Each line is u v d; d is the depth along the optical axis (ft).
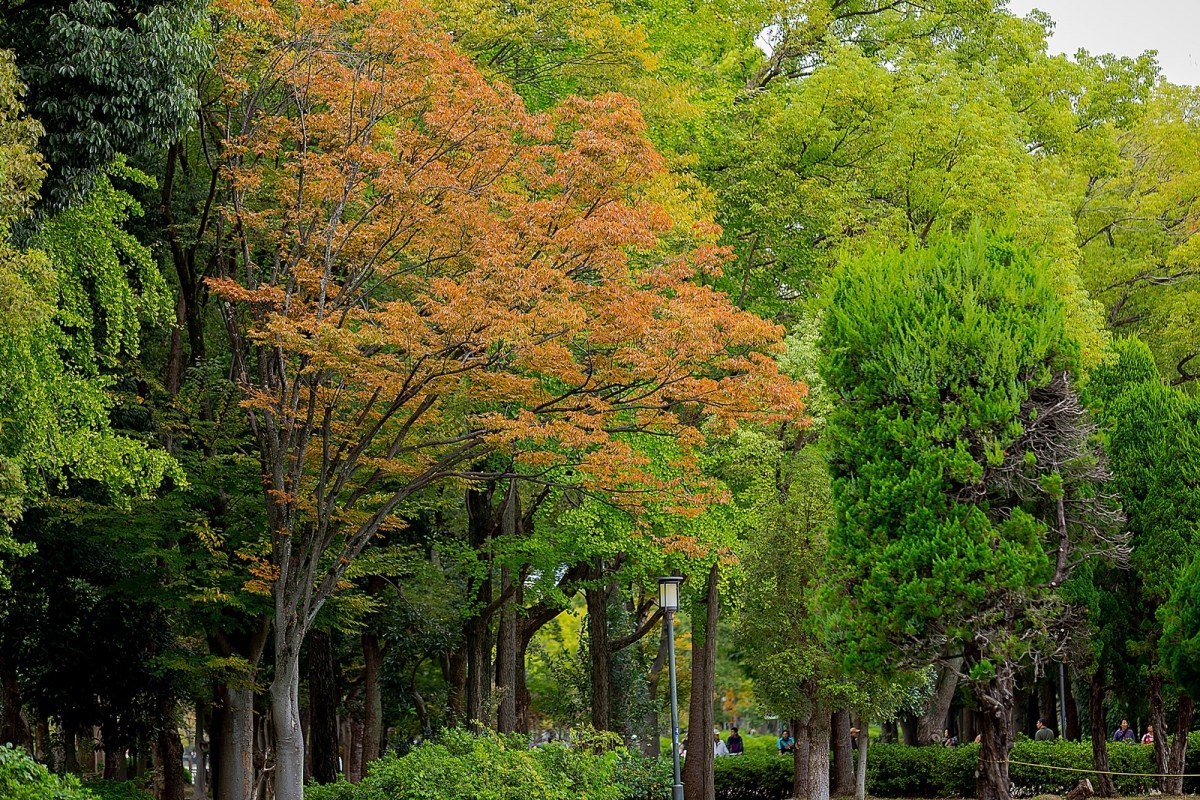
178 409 66.39
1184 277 115.85
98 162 49.90
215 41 58.29
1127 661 76.33
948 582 61.72
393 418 61.11
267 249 67.46
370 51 58.44
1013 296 65.31
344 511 58.18
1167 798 71.97
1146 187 122.83
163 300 57.00
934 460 63.10
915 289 66.13
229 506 68.74
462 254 56.08
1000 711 62.59
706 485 64.13
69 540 69.87
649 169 57.26
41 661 75.25
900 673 72.23
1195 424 75.05
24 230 47.65
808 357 78.33
